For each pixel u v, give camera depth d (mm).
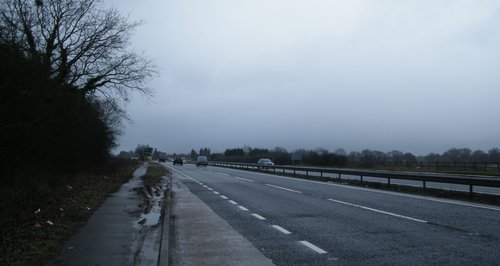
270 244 8922
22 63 14477
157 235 9594
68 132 21781
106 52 26875
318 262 7430
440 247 8359
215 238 9648
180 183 28859
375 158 68438
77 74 25688
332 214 13086
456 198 17500
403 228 10508
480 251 7973
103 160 36188
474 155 59062
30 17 20844
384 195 19031
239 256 7945
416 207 14547
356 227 10742
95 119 30547
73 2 24750
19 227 9242
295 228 10734
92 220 11695
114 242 8852
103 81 28094
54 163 20797
